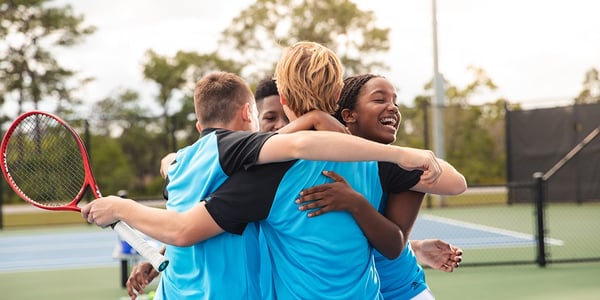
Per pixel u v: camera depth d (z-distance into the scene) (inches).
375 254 106.0
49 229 666.2
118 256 326.0
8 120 1220.5
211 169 92.5
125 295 318.3
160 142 1128.2
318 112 93.4
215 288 92.8
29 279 378.6
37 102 1236.5
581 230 525.7
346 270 92.3
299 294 91.7
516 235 522.0
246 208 90.0
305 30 1369.3
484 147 1188.5
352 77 105.7
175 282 98.1
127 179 1063.6
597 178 685.9
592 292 298.5
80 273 390.3
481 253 436.1
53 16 1203.2
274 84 132.7
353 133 104.8
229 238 92.5
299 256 91.6
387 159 86.3
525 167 736.3
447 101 1663.4
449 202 822.5
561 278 332.2
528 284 319.9
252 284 93.3
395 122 103.4
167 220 93.2
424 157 88.2
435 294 302.0
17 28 1203.2
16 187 120.5
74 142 121.9
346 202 90.8
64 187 121.9
